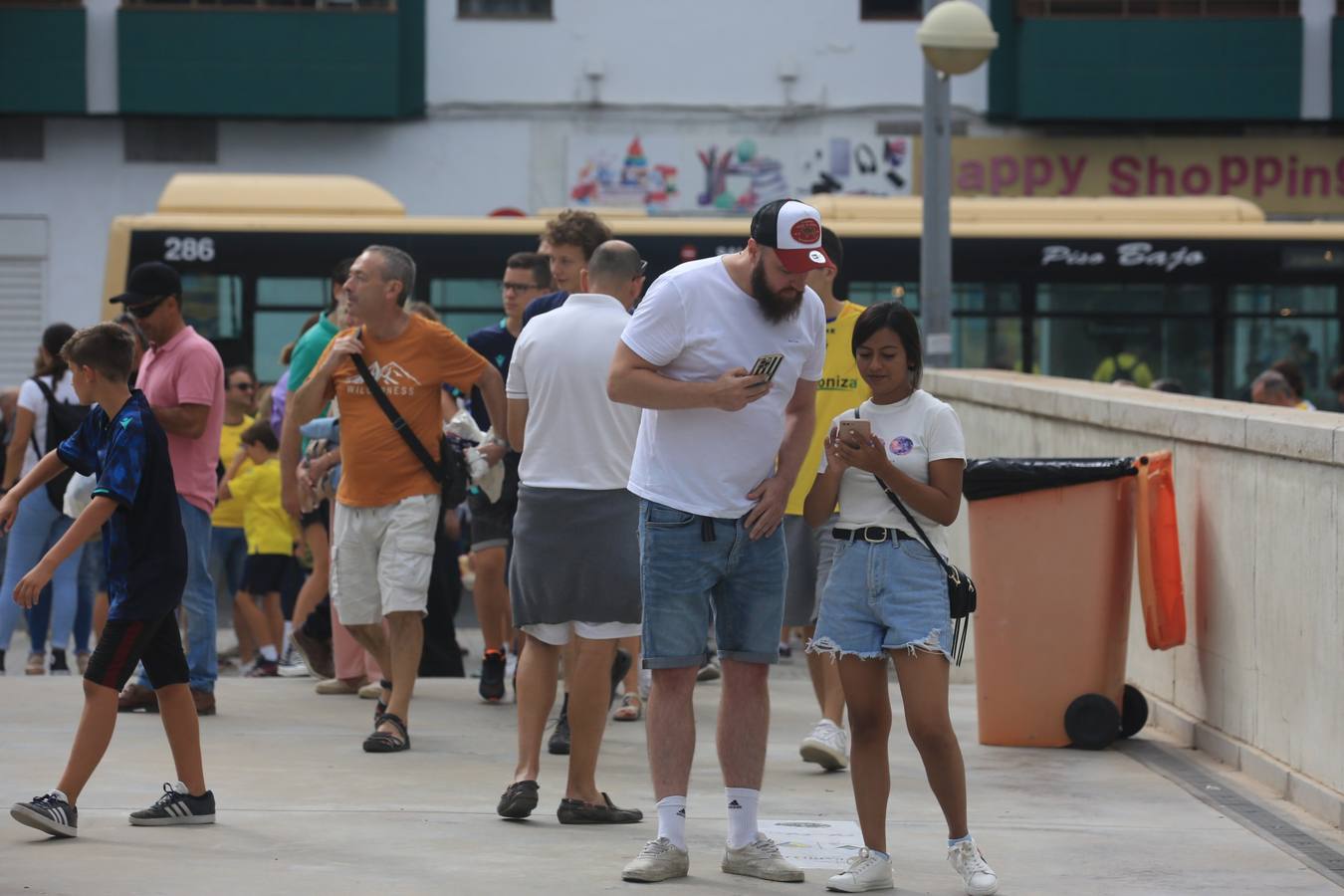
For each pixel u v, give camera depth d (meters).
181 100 72.25
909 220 50.34
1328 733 17.53
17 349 73.50
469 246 49.22
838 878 14.38
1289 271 49.44
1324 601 17.62
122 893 13.64
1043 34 73.19
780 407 14.52
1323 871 15.30
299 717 23.17
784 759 20.91
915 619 14.42
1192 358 49.53
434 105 74.12
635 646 23.84
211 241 49.03
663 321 14.25
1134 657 24.31
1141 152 75.25
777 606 14.93
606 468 16.84
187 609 22.83
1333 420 18.45
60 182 73.31
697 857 15.60
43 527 30.14
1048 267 49.72
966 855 14.48
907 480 14.40
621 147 74.31
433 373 21.09
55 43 71.81
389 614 20.98
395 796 18.03
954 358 49.84
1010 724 21.36
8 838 15.68
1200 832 16.86
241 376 35.56
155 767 19.33
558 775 19.42
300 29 72.31
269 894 13.74
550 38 73.94
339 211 50.12
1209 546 21.28
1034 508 21.28
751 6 73.81
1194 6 73.56
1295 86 73.25
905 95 74.06
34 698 24.00
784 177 74.31
